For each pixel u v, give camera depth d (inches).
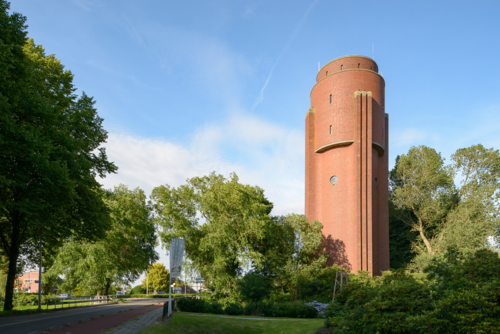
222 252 1549.0
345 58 2063.2
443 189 2156.7
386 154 2101.4
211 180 1748.3
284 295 1473.9
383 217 1972.2
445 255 587.8
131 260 1834.4
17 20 796.6
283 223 1790.1
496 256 501.4
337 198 1916.8
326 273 1551.4
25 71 771.4
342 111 1964.8
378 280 1400.1
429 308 454.0
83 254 1578.5
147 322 677.9
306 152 2140.7
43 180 774.5
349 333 501.0
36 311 959.6
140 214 1862.7
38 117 821.2
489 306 383.6
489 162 1978.3
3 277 1638.8
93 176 1021.2
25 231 1061.8
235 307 1107.9
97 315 821.2
